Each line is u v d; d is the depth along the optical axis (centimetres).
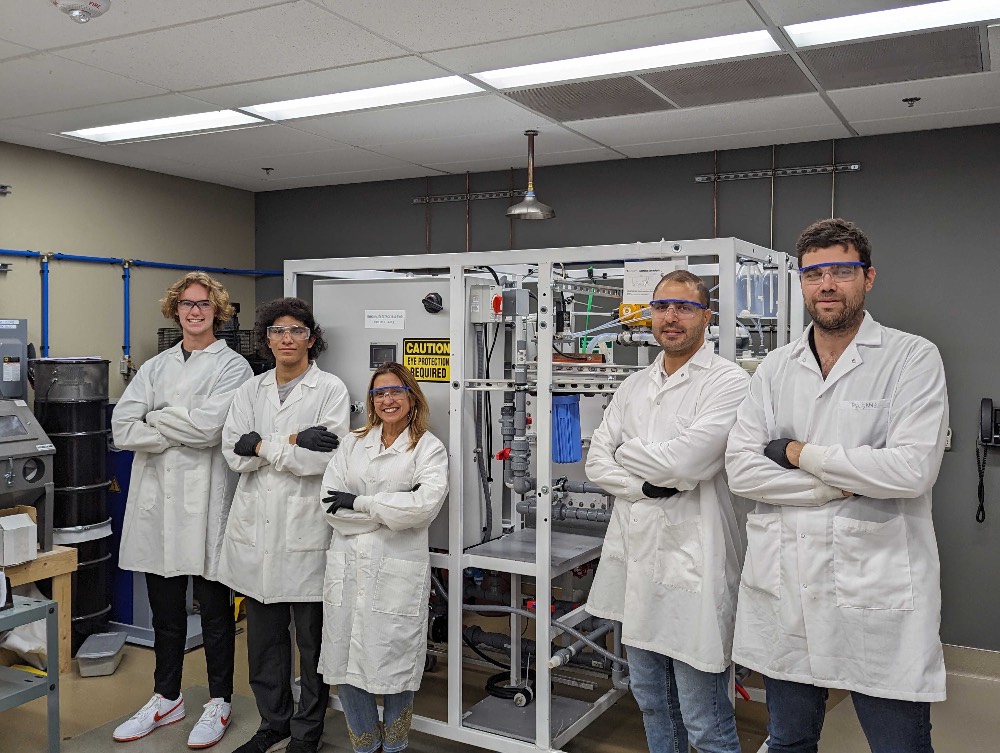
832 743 330
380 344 331
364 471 286
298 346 307
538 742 289
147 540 328
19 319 430
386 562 276
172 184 553
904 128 418
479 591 357
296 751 303
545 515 287
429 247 559
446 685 372
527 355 307
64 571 399
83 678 398
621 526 260
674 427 245
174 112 397
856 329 208
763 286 340
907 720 197
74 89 361
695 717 243
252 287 618
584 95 365
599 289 346
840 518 201
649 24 286
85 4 258
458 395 306
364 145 462
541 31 293
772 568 211
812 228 207
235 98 375
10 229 458
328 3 269
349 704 283
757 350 349
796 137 438
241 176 555
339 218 589
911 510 200
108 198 511
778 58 317
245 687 384
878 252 433
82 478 425
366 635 273
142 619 448
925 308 423
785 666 208
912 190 424
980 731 349
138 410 329
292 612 313
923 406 195
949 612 422
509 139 446
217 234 589
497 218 535
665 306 244
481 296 309
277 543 299
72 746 326
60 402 418
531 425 341
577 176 510
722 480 244
